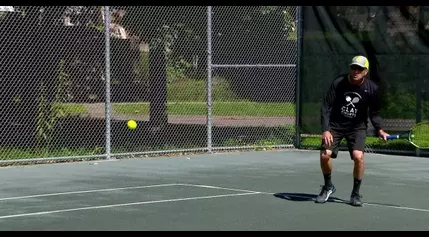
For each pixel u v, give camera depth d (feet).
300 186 59.06
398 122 82.12
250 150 87.25
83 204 49.88
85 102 83.66
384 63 82.79
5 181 61.05
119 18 86.33
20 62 79.30
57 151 78.89
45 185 58.90
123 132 86.99
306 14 88.22
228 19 91.15
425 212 47.67
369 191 56.80
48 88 79.82
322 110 49.49
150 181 61.41
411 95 81.10
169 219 44.50
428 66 79.82
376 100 48.93
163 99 89.51
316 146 88.79
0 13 78.48
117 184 59.57
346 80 49.01
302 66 89.10
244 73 93.30
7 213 46.39
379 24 82.89
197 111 125.80
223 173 67.00
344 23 85.30
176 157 79.92
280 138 91.81
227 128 94.68
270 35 91.40
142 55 89.76
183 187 58.08
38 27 79.41
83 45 82.64
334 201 51.65
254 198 52.70
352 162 76.18
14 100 79.61
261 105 115.14
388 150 83.25
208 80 83.30
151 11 86.58
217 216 45.57
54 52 80.18
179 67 89.35
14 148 79.00
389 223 43.70
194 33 88.28
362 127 49.67
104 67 82.17
